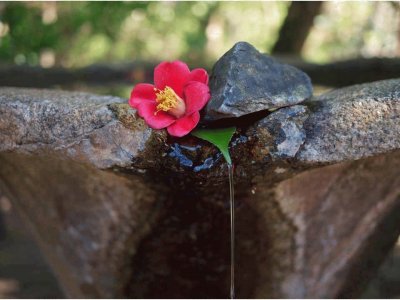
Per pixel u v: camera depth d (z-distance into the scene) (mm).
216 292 623
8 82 1179
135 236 616
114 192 582
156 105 452
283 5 2541
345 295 723
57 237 687
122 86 1252
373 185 596
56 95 514
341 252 664
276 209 559
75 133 455
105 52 2357
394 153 515
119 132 448
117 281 677
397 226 678
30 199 653
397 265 1008
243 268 608
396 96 444
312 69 1157
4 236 1183
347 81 1122
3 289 956
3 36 1726
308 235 625
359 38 2693
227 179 454
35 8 1771
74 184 604
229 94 434
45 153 480
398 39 1593
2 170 604
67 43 1992
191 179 459
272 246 608
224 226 555
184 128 436
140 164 459
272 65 476
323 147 453
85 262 685
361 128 447
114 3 1884
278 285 656
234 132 446
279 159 453
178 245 589
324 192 587
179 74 461
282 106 452
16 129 468
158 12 2369
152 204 560
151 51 2529
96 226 643
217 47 2941
